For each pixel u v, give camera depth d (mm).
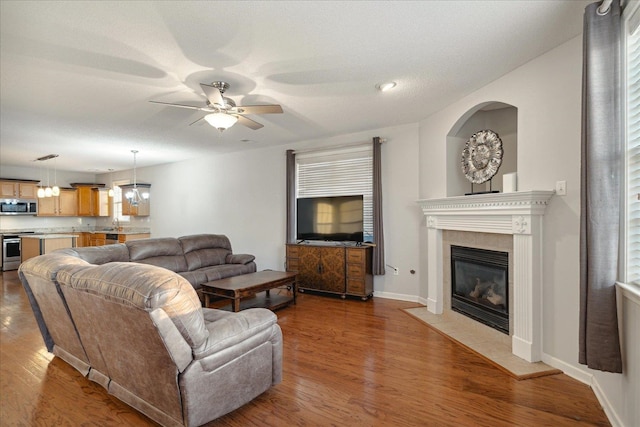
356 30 2209
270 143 5641
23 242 6551
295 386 2262
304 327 3457
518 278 2678
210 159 6801
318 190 5398
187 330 1605
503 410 1973
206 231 6910
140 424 1856
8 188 7586
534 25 2182
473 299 3375
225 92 3256
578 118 2309
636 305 1602
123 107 3635
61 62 2590
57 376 2414
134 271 1689
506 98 2920
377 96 3426
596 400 2062
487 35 2297
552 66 2494
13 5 1873
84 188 8891
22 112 3795
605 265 1800
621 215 1816
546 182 2545
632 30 1744
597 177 1824
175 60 2584
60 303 2197
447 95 3406
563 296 2414
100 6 1902
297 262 5082
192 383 1657
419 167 4398
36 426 1834
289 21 2092
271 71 2805
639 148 1711
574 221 2336
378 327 3447
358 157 4996
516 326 2709
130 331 1689
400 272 4609
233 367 1867
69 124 4301
